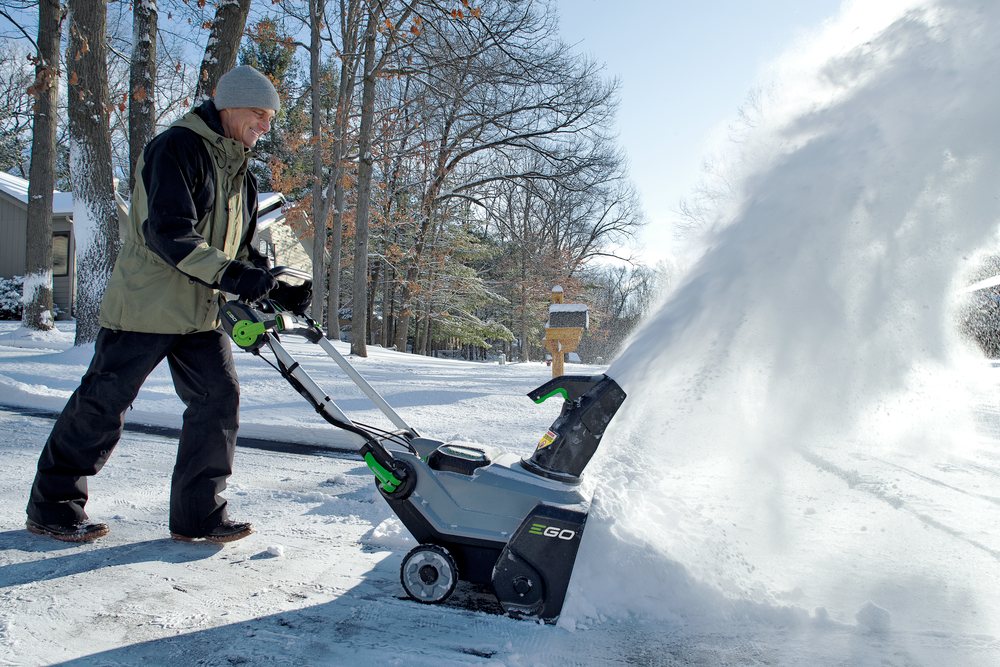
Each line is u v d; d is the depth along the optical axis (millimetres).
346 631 1738
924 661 1543
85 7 8391
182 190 2135
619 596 1892
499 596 1852
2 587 1932
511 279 34719
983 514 2680
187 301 2311
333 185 16625
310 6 15641
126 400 2320
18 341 10703
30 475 3252
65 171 30984
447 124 22750
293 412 5457
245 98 2320
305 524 2752
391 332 37812
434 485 1992
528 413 6145
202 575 2117
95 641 1634
